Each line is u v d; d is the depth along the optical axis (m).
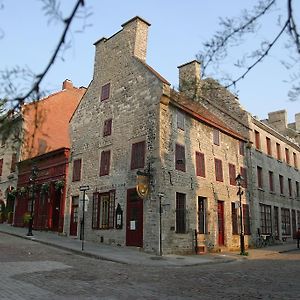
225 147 23.92
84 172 22.41
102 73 23.14
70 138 24.31
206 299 7.77
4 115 2.99
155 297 7.81
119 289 8.64
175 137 19.36
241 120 27.12
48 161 25.64
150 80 19.55
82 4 2.53
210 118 23.25
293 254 20.55
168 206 17.88
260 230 26.20
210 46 3.85
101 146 21.61
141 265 13.72
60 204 23.59
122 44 22.14
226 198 22.77
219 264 15.38
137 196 18.56
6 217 29.98
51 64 2.74
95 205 20.86
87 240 20.66
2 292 7.78
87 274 10.78
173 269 13.04
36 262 12.62
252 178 26.14
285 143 33.41
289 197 31.98
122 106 20.89
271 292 8.67
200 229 20.33
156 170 17.84
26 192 27.09
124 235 18.70
